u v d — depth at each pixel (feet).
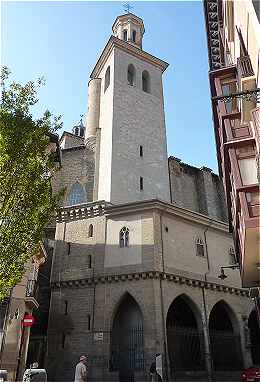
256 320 110.22
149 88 152.76
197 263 97.86
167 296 87.04
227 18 59.77
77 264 97.86
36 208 48.03
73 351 86.58
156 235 92.27
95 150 133.59
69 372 84.33
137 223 95.66
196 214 102.73
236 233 66.69
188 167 152.66
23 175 47.70
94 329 86.69
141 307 84.89
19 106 50.39
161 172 133.90
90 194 125.18
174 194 139.64
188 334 89.04
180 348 85.97
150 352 79.36
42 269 107.04
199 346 89.25
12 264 45.52
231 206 67.92
